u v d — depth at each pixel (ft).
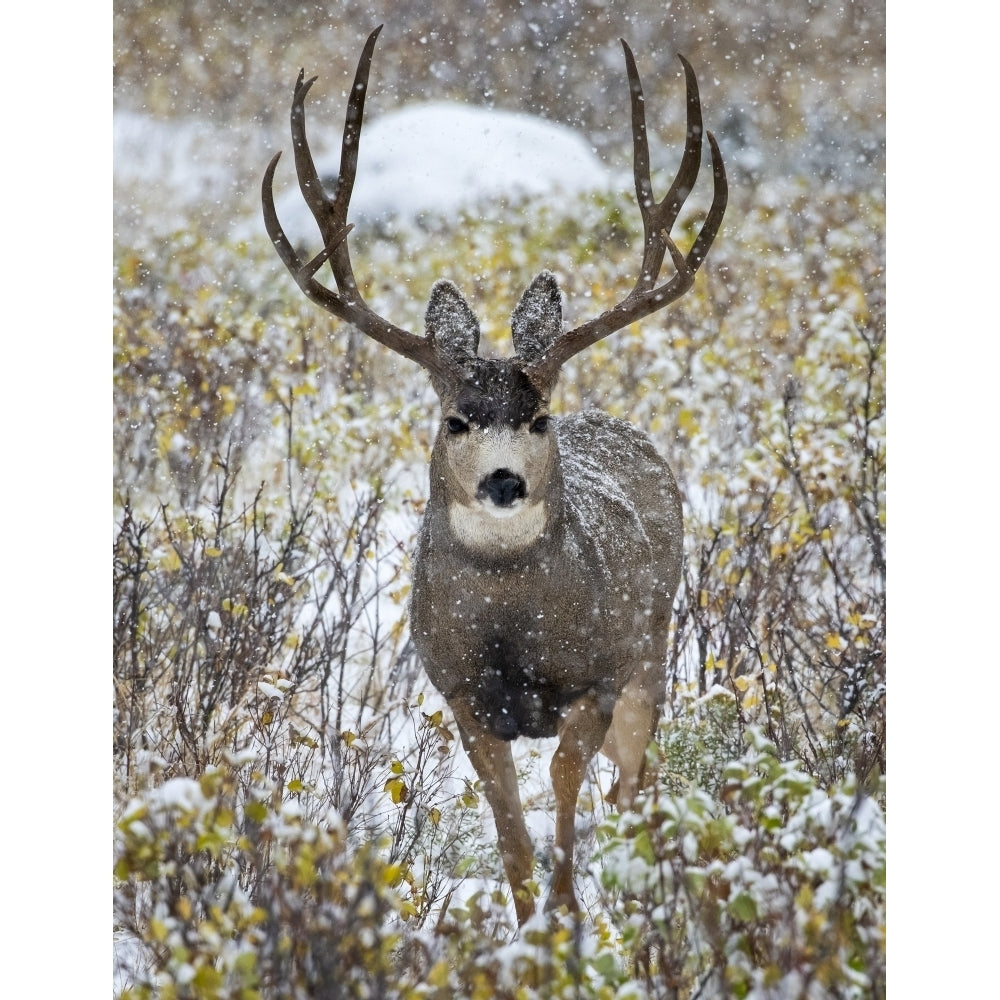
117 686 87.66
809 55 212.23
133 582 96.07
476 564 77.92
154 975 64.95
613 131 218.79
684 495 119.65
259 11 215.31
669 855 60.95
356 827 76.84
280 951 58.49
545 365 77.56
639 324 147.13
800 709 92.63
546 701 80.43
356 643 103.76
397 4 221.05
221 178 204.33
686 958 59.82
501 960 58.03
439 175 189.06
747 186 202.69
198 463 120.57
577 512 81.87
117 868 60.03
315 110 215.10
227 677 90.33
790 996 55.93
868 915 58.95
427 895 72.13
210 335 143.74
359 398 135.44
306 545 106.22
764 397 138.10
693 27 219.00
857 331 131.54
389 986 59.16
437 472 78.74
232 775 73.82
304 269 79.71
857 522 106.93
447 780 87.40
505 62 220.64
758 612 100.53
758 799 61.11
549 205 186.70
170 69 209.56
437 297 83.87
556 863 74.49
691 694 91.45
